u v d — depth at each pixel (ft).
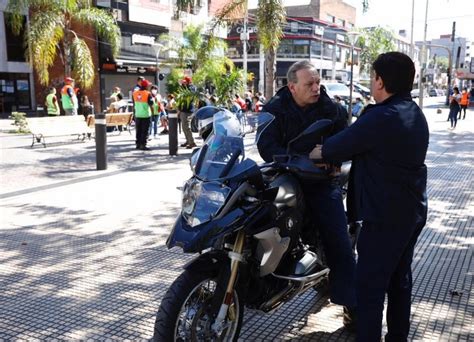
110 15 76.23
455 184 28.35
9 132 59.06
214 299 9.53
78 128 49.39
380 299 9.77
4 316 12.55
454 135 56.95
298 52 164.76
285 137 11.60
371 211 9.46
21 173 32.09
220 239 9.29
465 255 16.79
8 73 90.43
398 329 10.53
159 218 21.42
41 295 13.76
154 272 15.42
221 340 10.07
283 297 10.34
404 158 9.21
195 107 44.32
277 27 44.01
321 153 9.82
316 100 11.51
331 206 11.23
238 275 9.72
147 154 41.45
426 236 18.76
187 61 80.38
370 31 153.07
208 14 113.80
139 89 43.80
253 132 10.48
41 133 45.68
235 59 153.48
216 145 9.75
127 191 26.78
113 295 13.78
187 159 38.65
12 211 22.48
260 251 9.79
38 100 93.45
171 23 104.22
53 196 25.52
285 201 10.03
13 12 67.97
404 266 10.28
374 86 9.68
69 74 71.92
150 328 11.99
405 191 9.33
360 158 9.71
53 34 66.69
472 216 21.57
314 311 12.90
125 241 18.34
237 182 9.37
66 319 12.41
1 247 17.61
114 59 83.76
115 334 11.69
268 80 45.73
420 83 115.65
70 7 67.72
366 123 9.23
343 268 11.14
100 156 33.40
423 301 13.33
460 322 12.19
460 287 14.21
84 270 15.55
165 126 59.26
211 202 9.18
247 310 12.64
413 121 9.25
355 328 11.68
